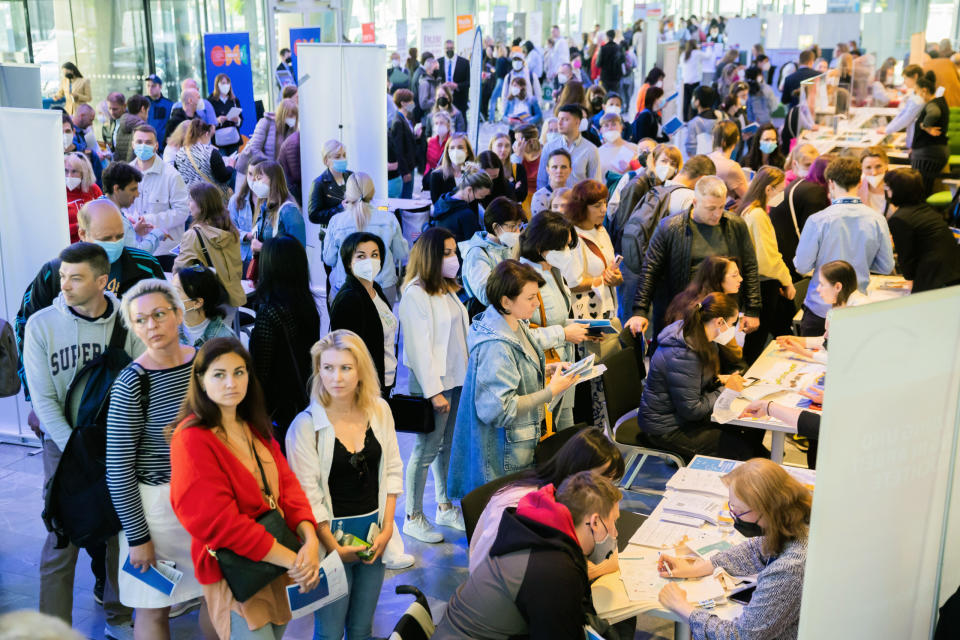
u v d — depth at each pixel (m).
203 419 2.36
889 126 7.39
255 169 6.00
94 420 2.82
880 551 1.64
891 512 1.63
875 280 5.87
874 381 1.52
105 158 9.38
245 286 6.14
